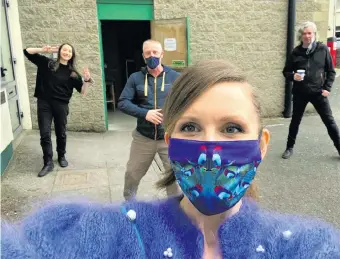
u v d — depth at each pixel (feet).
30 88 21.70
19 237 2.70
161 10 22.99
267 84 25.99
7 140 15.76
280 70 26.02
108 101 29.35
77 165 16.60
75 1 21.39
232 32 24.61
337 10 34.06
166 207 3.06
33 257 2.60
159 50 10.80
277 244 2.98
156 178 14.61
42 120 15.48
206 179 2.90
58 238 2.71
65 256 2.62
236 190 2.94
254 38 25.09
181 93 2.97
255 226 3.07
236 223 3.04
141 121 10.78
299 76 16.28
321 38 26.40
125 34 31.99
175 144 2.99
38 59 15.44
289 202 12.96
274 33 25.41
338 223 11.48
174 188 3.69
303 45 16.47
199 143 2.89
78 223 2.77
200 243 2.86
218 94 2.88
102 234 2.73
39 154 17.76
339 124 23.84
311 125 23.99
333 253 2.97
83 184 14.42
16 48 20.98
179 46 21.48
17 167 16.06
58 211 2.86
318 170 15.99
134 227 2.85
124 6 22.43
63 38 21.63
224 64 3.04
